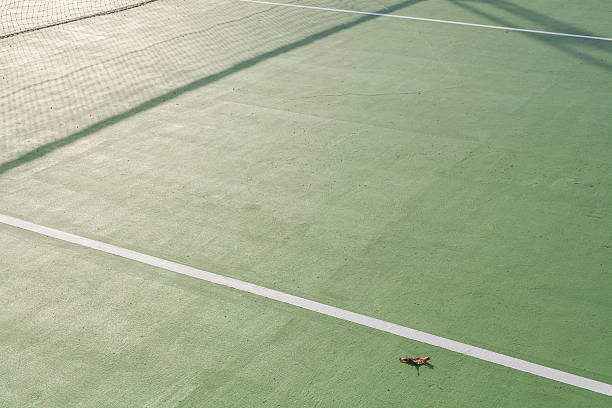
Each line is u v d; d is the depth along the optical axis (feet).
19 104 30.30
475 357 14.69
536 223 19.79
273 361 14.71
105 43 39.09
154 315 16.30
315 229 19.76
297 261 18.28
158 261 18.45
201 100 29.99
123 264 18.34
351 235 19.42
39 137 26.73
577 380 13.99
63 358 14.99
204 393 13.89
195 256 18.65
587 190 21.50
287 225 20.01
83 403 13.74
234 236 19.53
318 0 47.14
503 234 19.27
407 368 14.42
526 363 14.49
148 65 34.94
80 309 16.58
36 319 16.26
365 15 42.88
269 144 25.41
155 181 22.89
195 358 14.87
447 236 19.24
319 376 14.25
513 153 24.17
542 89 30.04
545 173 22.66
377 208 20.80
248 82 32.01
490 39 37.17
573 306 16.22
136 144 25.80
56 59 36.42
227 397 13.78
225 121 27.66
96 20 44.27
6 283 17.65
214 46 37.78
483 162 23.56
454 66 33.27
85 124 27.84
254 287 17.24
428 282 17.24
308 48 36.78
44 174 23.65
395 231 19.56
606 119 26.71
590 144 24.66
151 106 29.50
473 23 40.22
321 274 17.69
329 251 18.67
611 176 22.33
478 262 18.01
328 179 22.67
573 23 39.40
